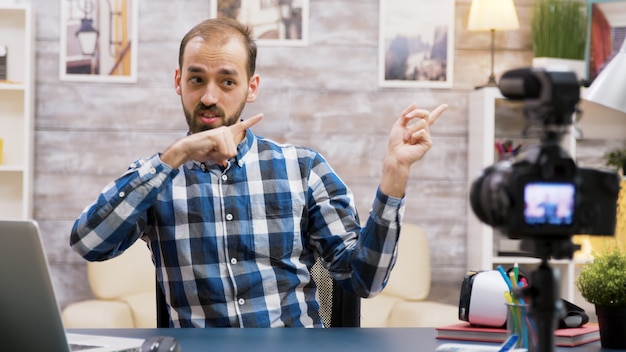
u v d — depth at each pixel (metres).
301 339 1.67
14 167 3.99
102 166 4.23
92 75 4.20
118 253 2.01
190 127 2.01
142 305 3.77
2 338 1.33
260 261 2.04
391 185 1.87
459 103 4.34
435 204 4.34
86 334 1.73
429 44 4.30
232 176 2.07
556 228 1.04
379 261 1.92
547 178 1.05
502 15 4.06
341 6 4.29
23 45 4.12
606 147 4.32
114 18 4.20
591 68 4.23
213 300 1.99
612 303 1.58
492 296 1.66
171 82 4.24
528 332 1.35
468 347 1.51
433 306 3.68
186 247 2.01
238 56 1.98
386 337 1.70
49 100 4.20
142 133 4.24
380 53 4.29
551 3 4.10
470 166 4.28
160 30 4.23
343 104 4.30
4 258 1.26
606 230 1.07
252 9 4.25
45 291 1.26
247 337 1.69
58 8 4.19
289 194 2.09
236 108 2.00
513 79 1.07
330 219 2.10
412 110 1.85
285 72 4.27
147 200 1.88
